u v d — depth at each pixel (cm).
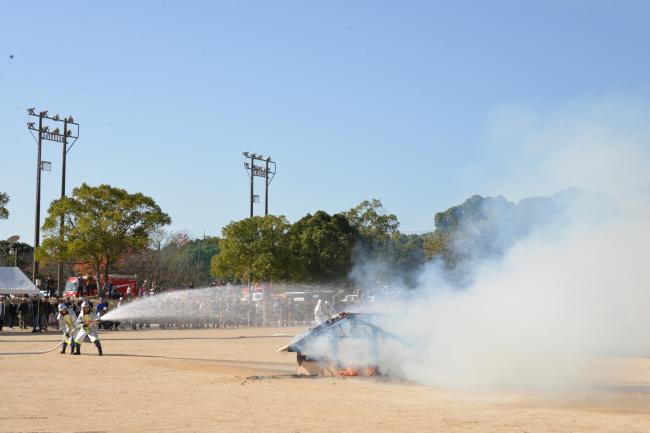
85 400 1545
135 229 6247
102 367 2277
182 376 2036
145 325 5356
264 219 7019
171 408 1437
